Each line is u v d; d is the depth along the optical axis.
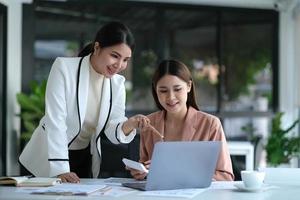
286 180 1.68
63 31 4.99
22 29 4.74
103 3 5.01
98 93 2.08
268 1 5.17
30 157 2.11
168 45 5.23
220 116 5.24
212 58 5.30
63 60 2.01
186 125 1.93
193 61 5.28
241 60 5.32
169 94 1.88
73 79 1.98
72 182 1.72
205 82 5.31
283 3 5.11
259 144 4.21
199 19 5.27
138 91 5.18
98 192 1.45
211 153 1.56
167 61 1.92
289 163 4.74
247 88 5.32
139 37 5.17
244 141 4.75
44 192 1.43
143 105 5.18
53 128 1.92
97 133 2.12
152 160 1.48
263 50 5.33
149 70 5.19
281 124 4.98
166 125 2.01
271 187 1.58
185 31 5.26
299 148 4.66
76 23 5.02
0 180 1.60
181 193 1.45
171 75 1.87
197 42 5.27
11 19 4.56
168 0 5.09
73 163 2.19
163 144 1.48
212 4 5.20
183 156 1.52
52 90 1.96
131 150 2.29
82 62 2.02
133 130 1.99
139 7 5.12
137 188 1.54
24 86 4.75
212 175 1.59
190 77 1.94
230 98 5.30
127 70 5.17
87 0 4.97
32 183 1.58
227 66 5.30
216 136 1.91
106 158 2.43
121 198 1.35
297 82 4.97
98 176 2.21
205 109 5.29
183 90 1.89
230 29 5.30
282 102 5.23
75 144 2.18
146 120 1.94
